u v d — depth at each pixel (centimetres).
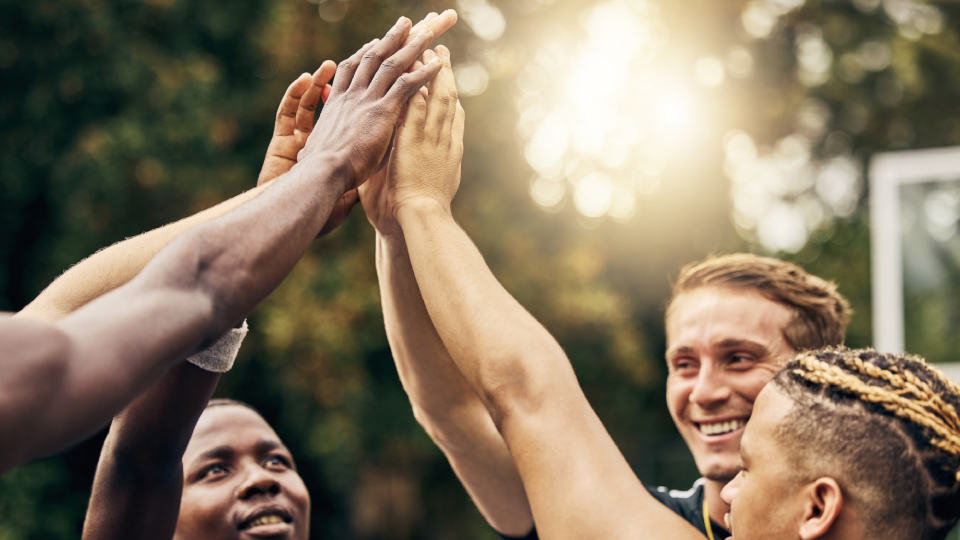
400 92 133
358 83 135
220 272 98
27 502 682
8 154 732
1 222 749
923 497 102
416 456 843
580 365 870
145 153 713
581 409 115
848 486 103
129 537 143
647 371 913
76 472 732
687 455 1009
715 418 173
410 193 138
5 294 760
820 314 176
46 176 739
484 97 889
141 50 748
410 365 164
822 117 1220
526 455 113
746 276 178
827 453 104
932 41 1153
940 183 570
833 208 1253
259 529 177
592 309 847
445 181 141
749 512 109
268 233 104
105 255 128
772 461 108
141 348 88
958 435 106
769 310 175
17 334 82
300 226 108
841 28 1192
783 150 1228
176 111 737
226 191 749
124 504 142
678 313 184
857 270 1165
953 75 1155
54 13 725
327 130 129
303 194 112
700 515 182
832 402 106
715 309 176
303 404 775
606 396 887
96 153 698
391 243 154
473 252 131
